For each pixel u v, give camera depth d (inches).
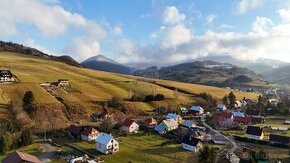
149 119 6604.3
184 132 5944.9
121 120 6673.2
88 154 4544.8
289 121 7426.2
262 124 7283.5
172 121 6451.8
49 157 4293.8
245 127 6845.5
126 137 5669.3
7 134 4682.6
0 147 4318.4
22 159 3614.7
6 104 6323.8
